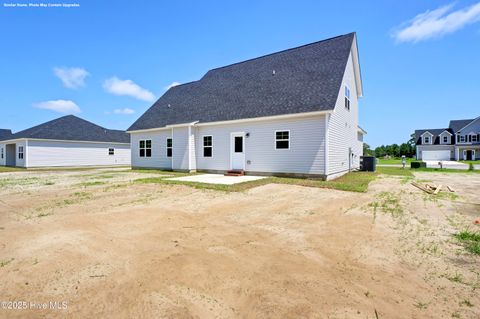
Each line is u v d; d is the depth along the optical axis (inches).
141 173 639.1
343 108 571.8
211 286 103.0
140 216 216.8
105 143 1178.0
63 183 445.7
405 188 371.2
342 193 327.3
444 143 1849.2
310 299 92.9
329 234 168.6
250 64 706.8
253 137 537.3
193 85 803.4
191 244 151.0
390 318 81.7
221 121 570.9
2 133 1465.3
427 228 180.5
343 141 577.0
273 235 167.2
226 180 446.9
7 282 107.1
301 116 474.0
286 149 493.4
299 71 569.6
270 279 108.5
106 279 108.9
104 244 151.4
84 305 90.0
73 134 1089.4
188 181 433.1
